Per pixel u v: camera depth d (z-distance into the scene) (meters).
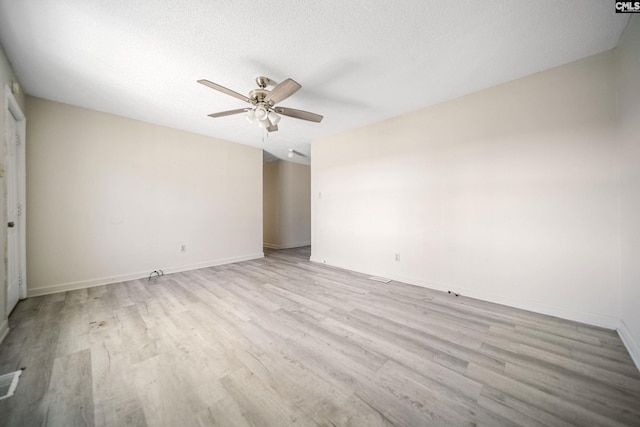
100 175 3.18
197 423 1.13
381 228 3.62
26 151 2.69
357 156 3.91
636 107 1.66
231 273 3.82
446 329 2.01
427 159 3.10
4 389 1.32
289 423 1.13
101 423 1.12
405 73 2.34
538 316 2.25
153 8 1.56
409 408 1.22
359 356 1.65
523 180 2.41
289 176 6.56
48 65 2.16
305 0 1.51
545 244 2.30
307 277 3.60
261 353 1.68
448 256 2.93
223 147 4.50
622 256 1.91
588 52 2.03
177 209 3.90
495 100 2.56
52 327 2.03
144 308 2.44
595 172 2.07
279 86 1.97
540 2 1.53
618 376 1.43
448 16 1.64
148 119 3.48
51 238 2.86
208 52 2.01
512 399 1.27
